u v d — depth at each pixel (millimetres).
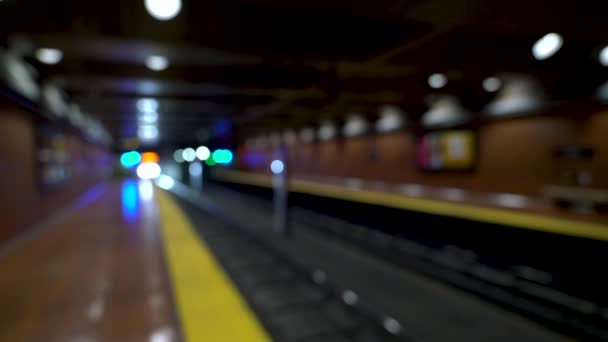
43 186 9273
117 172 35906
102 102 10195
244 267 7473
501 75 7328
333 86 8195
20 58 6285
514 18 3646
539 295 5617
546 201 8969
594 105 7730
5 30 4133
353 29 4898
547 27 3920
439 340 4730
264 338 3725
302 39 4906
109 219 10836
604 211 7488
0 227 6613
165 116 13992
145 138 28875
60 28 4168
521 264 6418
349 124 17531
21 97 6711
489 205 10336
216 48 4758
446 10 3482
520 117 9664
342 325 4969
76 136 13992
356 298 5648
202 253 6848
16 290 4871
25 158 7961
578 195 8047
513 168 9930
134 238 8164
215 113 13000
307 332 4750
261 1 3426
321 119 17203
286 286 6477
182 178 31359
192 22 4332
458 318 5379
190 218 12430
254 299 5574
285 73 7566
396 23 4594
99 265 6043
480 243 7352
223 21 4488
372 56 5230
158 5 3736
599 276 5211
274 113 13430
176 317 4062
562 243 5785
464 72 6707
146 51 5332
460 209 8930
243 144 33281
